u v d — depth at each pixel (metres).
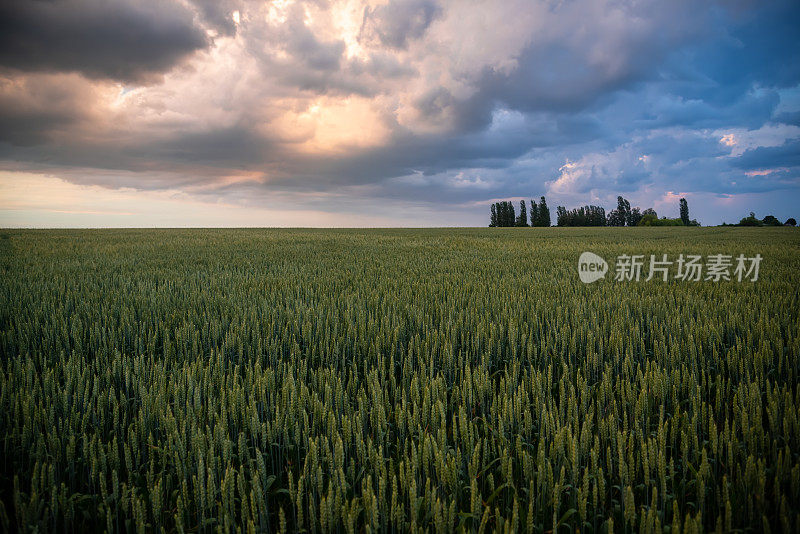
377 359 4.81
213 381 4.09
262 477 2.54
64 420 3.18
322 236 32.84
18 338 5.62
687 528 1.99
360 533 2.40
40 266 13.06
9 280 9.90
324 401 3.48
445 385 4.04
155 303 7.49
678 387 3.77
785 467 2.46
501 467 2.56
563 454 2.60
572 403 3.26
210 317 6.40
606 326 5.84
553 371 4.89
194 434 2.73
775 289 8.84
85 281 9.98
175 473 2.79
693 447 2.99
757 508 2.31
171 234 34.19
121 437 3.18
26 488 2.83
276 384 4.26
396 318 6.10
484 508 2.58
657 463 2.56
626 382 3.79
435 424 3.04
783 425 3.00
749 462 2.39
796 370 4.39
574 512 2.30
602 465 2.83
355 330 5.49
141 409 3.25
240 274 11.46
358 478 2.60
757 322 5.73
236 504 2.66
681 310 6.86
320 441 2.97
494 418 3.36
